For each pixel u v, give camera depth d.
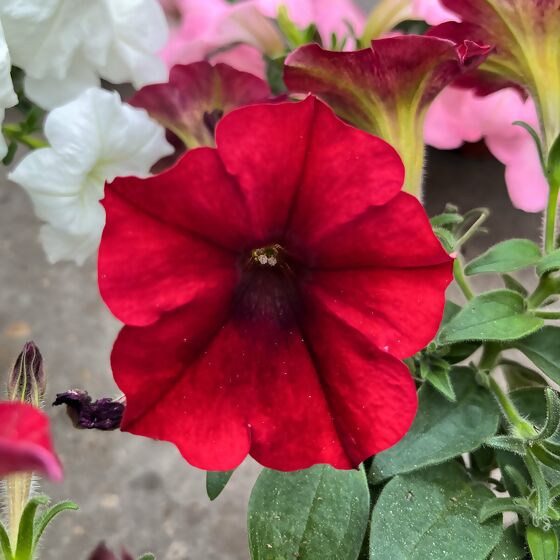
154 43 0.19
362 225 0.14
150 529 0.46
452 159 0.60
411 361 0.19
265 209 0.14
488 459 0.20
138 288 0.13
